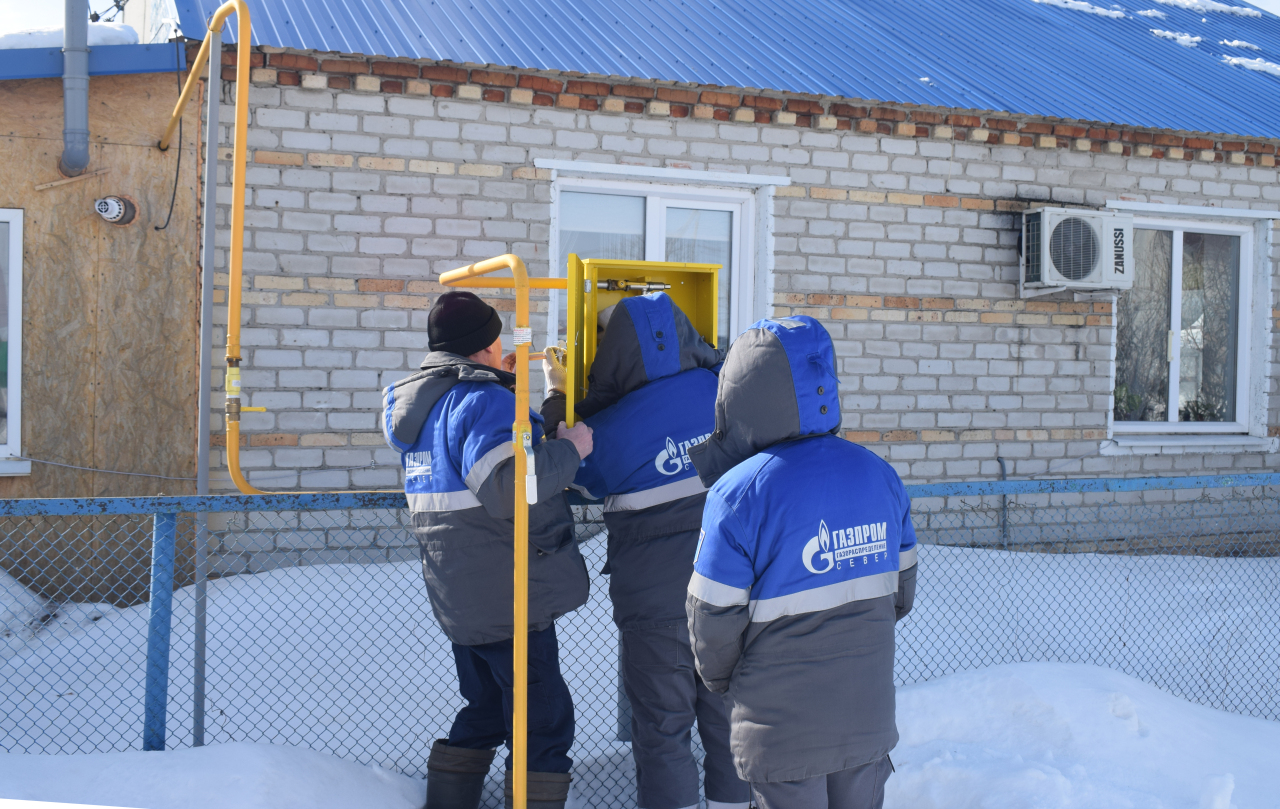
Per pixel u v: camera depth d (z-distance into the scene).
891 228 5.97
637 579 2.53
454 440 2.38
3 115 4.52
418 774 2.94
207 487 3.30
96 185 4.64
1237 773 2.89
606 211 5.64
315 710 3.26
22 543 4.58
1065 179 6.31
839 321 5.90
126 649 3.88
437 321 2.52
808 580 1.93
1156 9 9.09
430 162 5.12
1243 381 6.94
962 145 6.09
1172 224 6.70
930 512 6.08
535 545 2.44
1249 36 8.97
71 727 3.13
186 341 4.75
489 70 5.12
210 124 3.34
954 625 4.04
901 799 2.75
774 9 6.73
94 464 4.67
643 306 2.62
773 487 1.95
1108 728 2.99
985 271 6.17
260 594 4.13
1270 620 4.71
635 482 2.53
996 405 6.23
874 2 7.38
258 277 4.86
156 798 2.34
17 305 4.57
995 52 6.91
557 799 2.43
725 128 5.63
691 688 2.53
